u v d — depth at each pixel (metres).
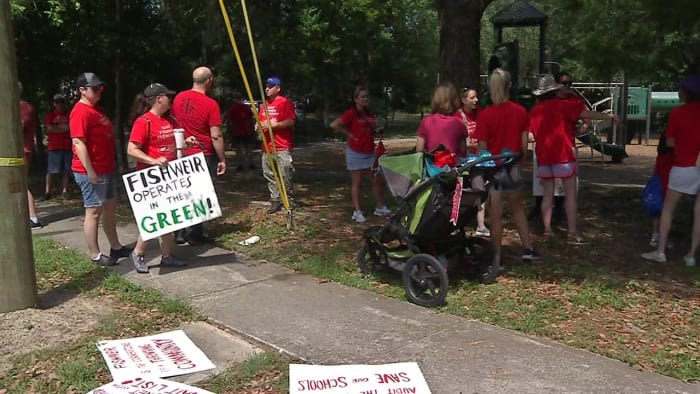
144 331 4.97
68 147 10.90
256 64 8.26
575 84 21.28
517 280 6.04
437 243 5.71
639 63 7.45
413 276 5.52
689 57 7.46
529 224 8.34
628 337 4.73
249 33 8.15
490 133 6.24
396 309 5.38
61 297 5.74
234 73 20.34
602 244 7.31
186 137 7.64
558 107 7.21
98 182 6.50
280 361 4.38
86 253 7.25
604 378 4.06
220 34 14.98
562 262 6.62
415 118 48.19
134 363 4.34
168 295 5.80
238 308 5.45
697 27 6.82
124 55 13.14
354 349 4.56
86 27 11.84
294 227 8.23
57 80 15.16
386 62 33.12
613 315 5.19
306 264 6.64
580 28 8.02
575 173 7.35
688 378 4.06
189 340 4.77
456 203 5.37
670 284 5.93
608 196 10.37
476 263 6.06
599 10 7.21
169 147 6.55
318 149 22.23
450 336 4.77
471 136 7.46
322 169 15.52
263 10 16.89
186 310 5.36
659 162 6.93
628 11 7.34
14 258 5.21
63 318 5.19
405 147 23.00
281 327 5.00
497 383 4.00
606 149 16.52
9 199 5.14
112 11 12.57
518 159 6.17
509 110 6.15
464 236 5.91
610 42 7.44
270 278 6.31
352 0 22.97
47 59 13.42
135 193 6.34
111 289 5.95
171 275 6.42
